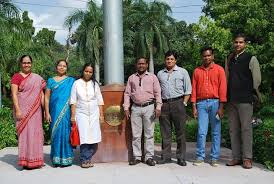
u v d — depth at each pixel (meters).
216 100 6.84
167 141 7.11
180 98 6.88
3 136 10.55
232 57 6.88
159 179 5.95
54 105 6.97
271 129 7.34
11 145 10.78
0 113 11.52
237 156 6.91
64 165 6.97
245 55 6.71
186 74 6.91
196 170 6.55
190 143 10.72
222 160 7.46
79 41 33.38
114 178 6.05
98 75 32.88
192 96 7.00
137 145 7.04
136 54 33.81
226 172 6.39
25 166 6.88
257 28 23.27
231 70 6.80
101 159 7.27
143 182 5.79
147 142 6.99
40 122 6.97
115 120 7.28
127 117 7.03
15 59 19.72
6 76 23.81
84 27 32.81
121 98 7.31
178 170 6.55
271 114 10.24
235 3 24.58
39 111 6.95
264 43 22.88
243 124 6.69
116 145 7.30
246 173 6.33
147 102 6.90
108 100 7.29
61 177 6.19
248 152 6.69
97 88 7.05
